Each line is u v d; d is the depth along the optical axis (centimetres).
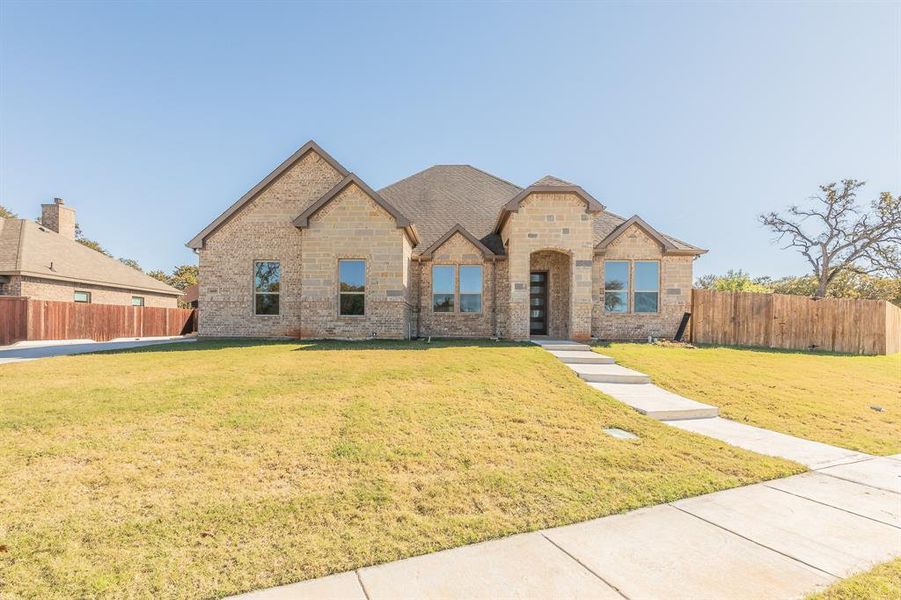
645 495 420
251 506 372
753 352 1471
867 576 294
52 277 2256
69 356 1216
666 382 982
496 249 1794
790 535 353
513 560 308
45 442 511
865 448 602
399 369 969
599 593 270
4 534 320
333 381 848
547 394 804
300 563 296
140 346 1512
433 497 402
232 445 515
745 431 679
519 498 405
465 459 493
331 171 1755
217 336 1730
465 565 300
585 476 460
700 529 360
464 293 1764
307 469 456
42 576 275
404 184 2222
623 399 820
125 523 340
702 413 755
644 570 298
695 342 1719
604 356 1212
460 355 1174
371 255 1584
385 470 458
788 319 1700
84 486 404
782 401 861
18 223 2506
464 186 2214
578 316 1572
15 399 699
